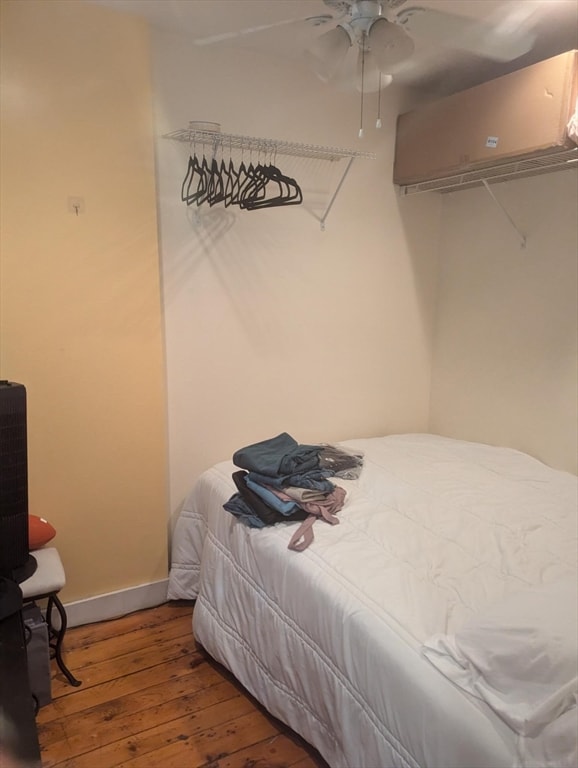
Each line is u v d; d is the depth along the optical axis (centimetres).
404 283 310
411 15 171
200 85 235
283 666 173
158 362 235
